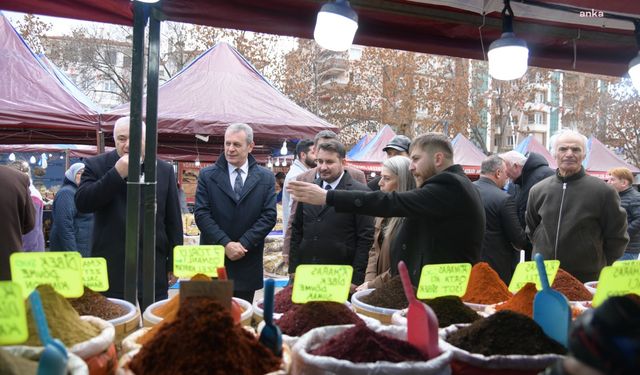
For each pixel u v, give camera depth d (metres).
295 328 1.40
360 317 1.47
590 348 0.60
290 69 22.89
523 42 2.26
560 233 2.92
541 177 4.46
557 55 2.89
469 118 22.58
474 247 2.08
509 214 3.59
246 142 3.27
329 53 27.58
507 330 1.24
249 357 1.04
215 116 5.92
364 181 4.35
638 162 23.61
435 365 1.05
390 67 22.23
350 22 2.01
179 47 19.11
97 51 20.70
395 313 1.56
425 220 2.11
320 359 1.04
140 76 2.01
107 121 5.49
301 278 1.53
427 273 1.70
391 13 2.41
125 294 2.02
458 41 2.71
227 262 3.10
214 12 2.16
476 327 1.28
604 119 25.17
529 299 1.59
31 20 17.47
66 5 2.06
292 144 8.72
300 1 2.27
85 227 4.50
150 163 2.05
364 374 1.02
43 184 15.38
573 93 25.59
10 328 1.03
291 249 3.26
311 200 2.01
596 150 14.30
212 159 11.35
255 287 3.12
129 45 20.67
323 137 3.56
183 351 0.99
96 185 2.60
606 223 2.85
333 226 3.03
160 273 2.73
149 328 1.40
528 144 14.37
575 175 2.97
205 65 6.74
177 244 2.84
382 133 13.15
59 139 7.44
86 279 1.62
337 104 22.77
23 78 5.39
